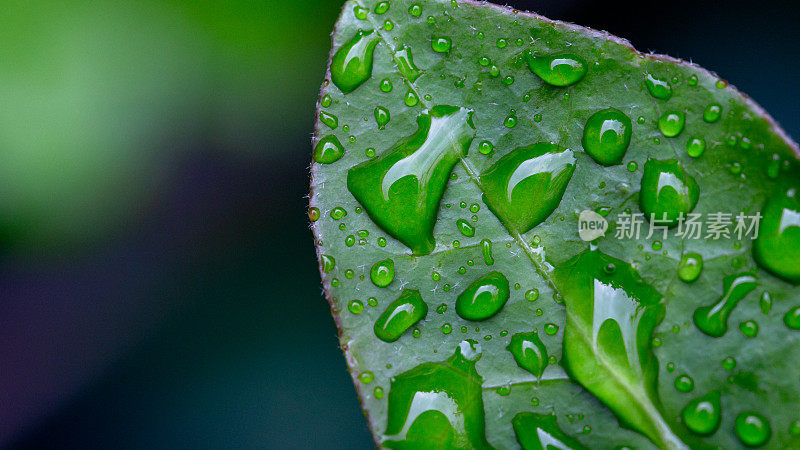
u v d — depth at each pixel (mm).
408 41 192
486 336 192
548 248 193
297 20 234
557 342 192
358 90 192
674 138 190
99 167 234
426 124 192
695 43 234
